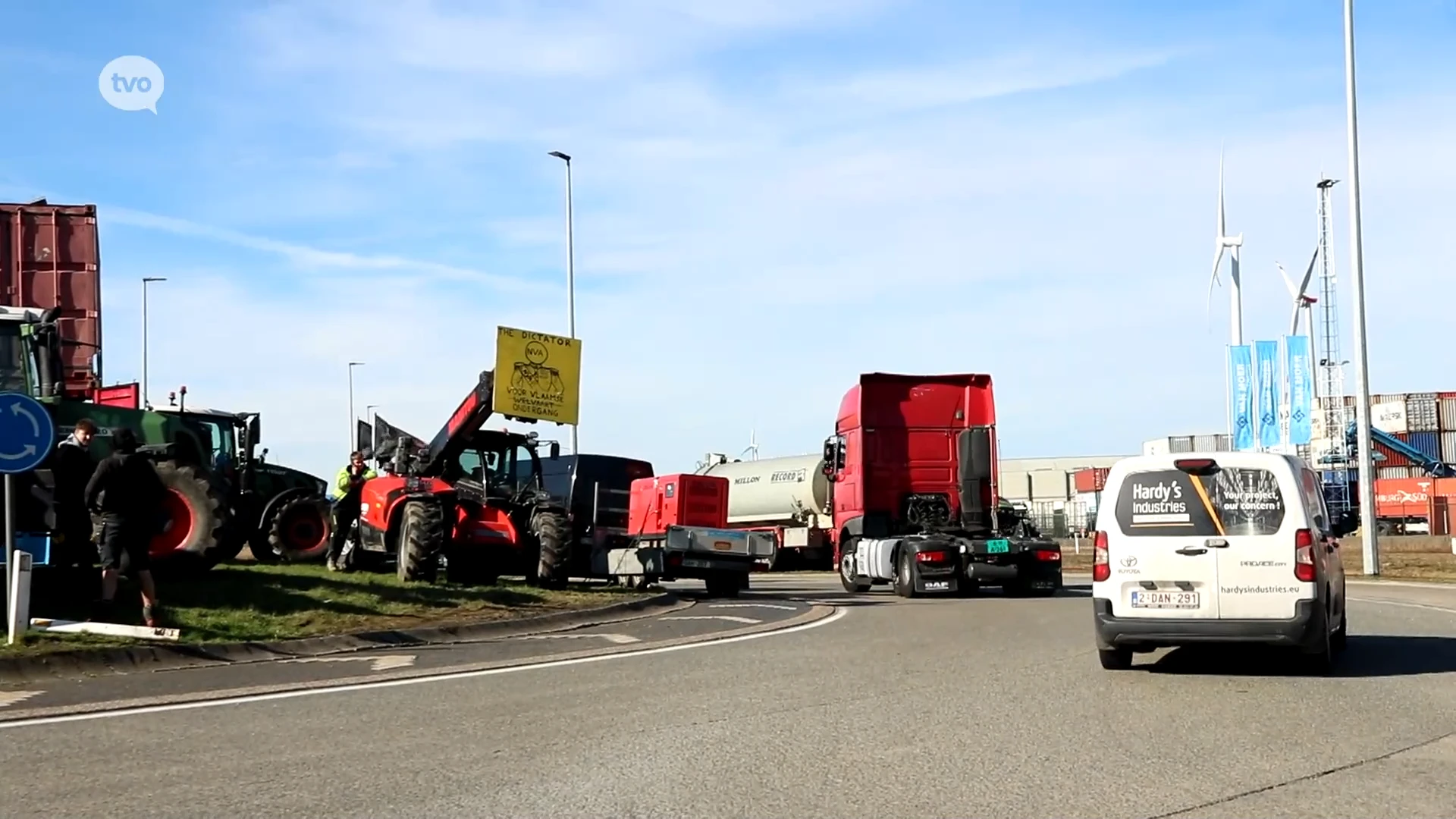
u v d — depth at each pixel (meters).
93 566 13.55
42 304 19.84
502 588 18.33
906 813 6.33
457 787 6.85
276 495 25.12
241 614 13.61
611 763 7.46
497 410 20.06
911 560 23.80
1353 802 6.55
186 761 7.52
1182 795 6.69
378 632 13.70
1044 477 89.06
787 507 42.06
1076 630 15.62
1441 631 15.32
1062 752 7.79
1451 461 62.91
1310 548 10.95
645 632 15.34
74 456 13.25
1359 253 31.64
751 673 11.43
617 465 26.08
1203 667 11.82
